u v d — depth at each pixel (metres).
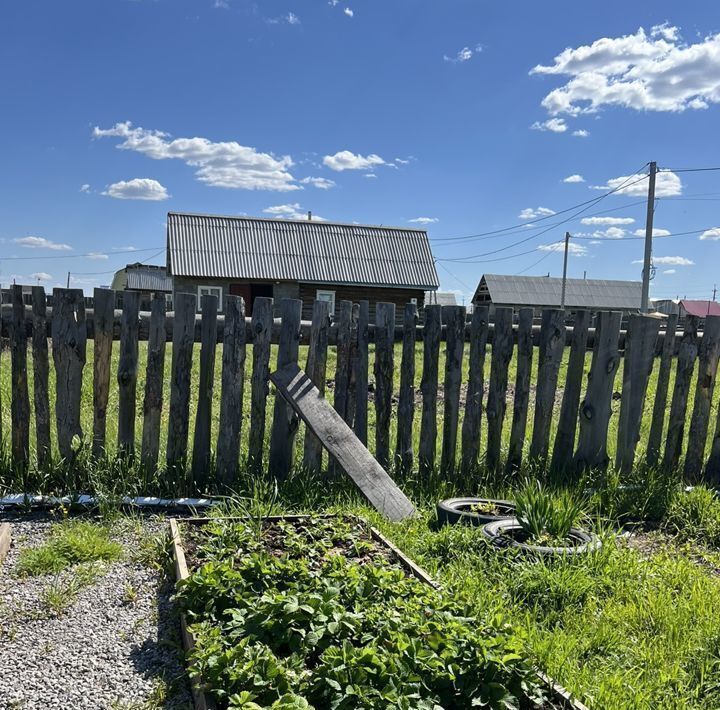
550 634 3.39
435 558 4.36
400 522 5.09
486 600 3.63
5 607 3.60
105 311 5.48
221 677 2.61
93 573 4.03
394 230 35.56
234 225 33.50
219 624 3.10
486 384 13.08
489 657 2.64
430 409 6.21
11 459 5.45
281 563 3.47
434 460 6.25
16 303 5.37
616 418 9.66
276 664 2.62
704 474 6.72
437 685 2.62
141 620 3.50
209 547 3.98
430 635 2.81
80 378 5.48
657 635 3.56
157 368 5.57
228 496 5.43
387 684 2.54
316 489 5.64
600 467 6.45
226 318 5.66
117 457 5.54
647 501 5.80
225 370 5.69
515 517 4.99
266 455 6.60
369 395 11.12
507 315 6.27
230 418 5.71
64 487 5.40
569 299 63.03
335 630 2.90
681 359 6.54
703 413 6.61
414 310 6.14
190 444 7.21
